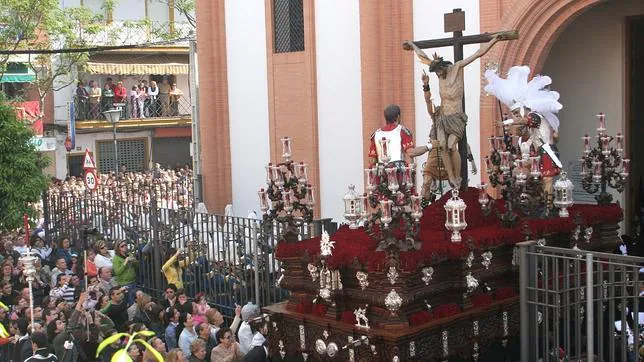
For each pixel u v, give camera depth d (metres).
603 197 11.52
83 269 18.53
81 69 41.06
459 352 9.45
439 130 10.73
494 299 9.91
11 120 20.59
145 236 18.50
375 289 8.96
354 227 10.16
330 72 20.66
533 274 9.35
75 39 39.03
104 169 43.66
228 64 23.25
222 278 16.05
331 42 20.58
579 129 19.58
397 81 19.25
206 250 16.55
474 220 10.15
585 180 11.77
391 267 8.66
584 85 19.47
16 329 13.66
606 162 11.71
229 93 23.33
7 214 20.42
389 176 8.70
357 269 8.98
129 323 12.98
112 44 41.94
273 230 14.52
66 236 21.47
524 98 10.71
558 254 9.29
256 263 14.72
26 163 20.48
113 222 20.25
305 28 20.97
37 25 36.34
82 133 42.56
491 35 10.73
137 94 43.84
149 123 44.06
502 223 10.05
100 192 27.58
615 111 19.03
